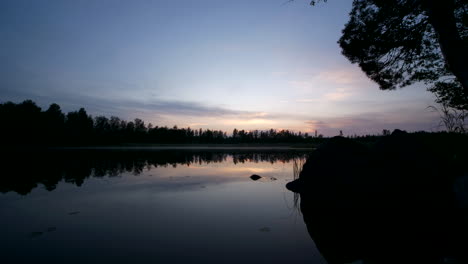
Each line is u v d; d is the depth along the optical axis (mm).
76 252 3016
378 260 2924
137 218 4418
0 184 7586
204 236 3594
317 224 4195
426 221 4293
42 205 5270
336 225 4188
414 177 4738
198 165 14438
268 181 8711
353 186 5141
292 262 2826
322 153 6289
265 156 23609
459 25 6340
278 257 2951
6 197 5984
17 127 39750
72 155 20547
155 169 12047
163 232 3740
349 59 7582
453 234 3613
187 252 3047
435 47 6723
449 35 4805
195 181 8555
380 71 7422
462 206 3395
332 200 5215
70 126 51688
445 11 4816
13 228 3879
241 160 18641
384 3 6301
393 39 6609
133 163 14719
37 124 43000
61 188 7117
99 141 57344
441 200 4375
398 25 6484
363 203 4895
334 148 6113
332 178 5566
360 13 7051
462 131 5875
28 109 43094
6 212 4754
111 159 17219
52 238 3475
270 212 4887
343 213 4922
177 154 25641
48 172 10148
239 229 3902
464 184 3541
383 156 5332
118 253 2994
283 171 11812
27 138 41250
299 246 3297
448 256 2969
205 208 5125
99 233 3682
